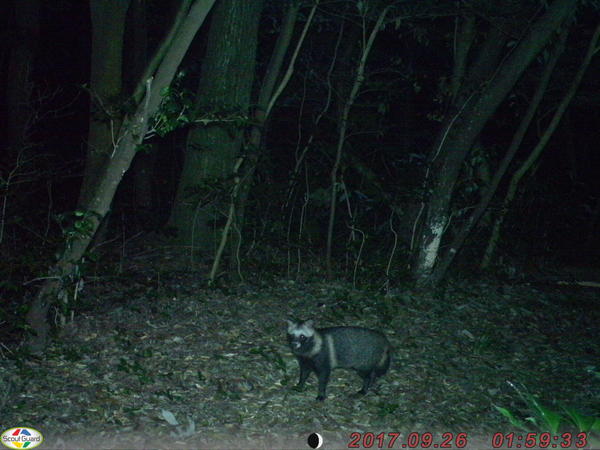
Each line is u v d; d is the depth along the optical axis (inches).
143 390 284.8
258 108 436.8
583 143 999.6
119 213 504.4
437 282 480.4
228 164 489.1
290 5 434.3
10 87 632.4
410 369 336.2
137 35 628.4
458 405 302.0
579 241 756.0
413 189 478.6
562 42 462.3
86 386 284.2
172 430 252.8
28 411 260.1
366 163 571.5
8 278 322.0
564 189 674.2
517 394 322.0
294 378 312.3
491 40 510.0
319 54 599.2
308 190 477.7
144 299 390.6
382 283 458.9
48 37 895.1
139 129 289.0
